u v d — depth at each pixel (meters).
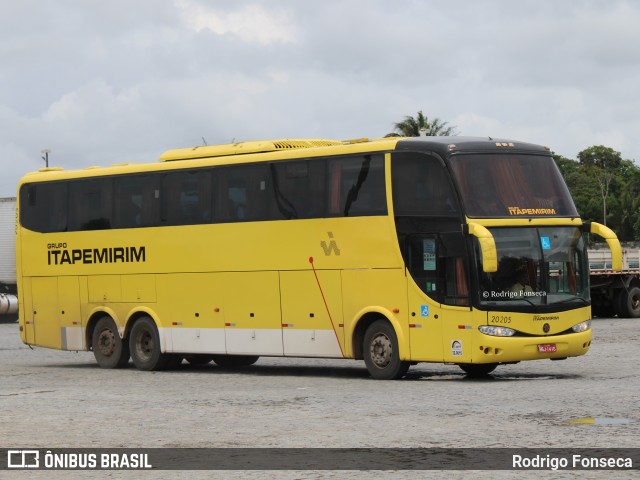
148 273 25.84
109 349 26.78
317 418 15.83
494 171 21.25
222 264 24.42
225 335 24.38
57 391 20.69
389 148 21.75
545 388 19.22
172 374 24.88
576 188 158.00
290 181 23.28
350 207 22.27
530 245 21.12
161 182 25.64
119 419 16.25
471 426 14.53
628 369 23.28
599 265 50.28
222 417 16.25
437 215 21.03
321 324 22.75
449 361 20.86
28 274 28.28
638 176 162.25
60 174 27.75
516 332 20.69
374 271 21.88
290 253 23.22
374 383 21.16
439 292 20.97
